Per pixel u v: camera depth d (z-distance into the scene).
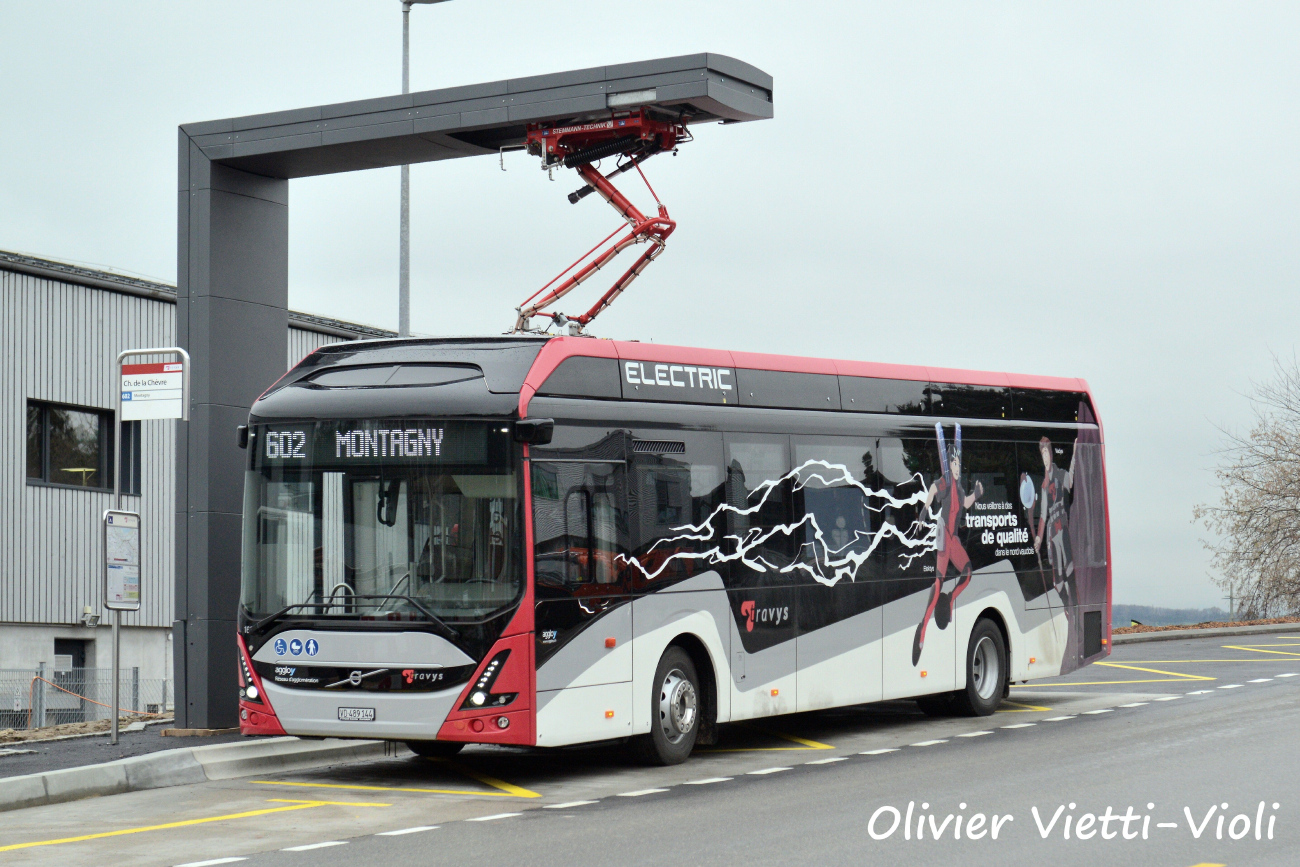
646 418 13.20
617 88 14.80
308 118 15.76
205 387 15.88
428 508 12.02
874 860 8.75
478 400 12.05
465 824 10.38
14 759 13.20
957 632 16.53
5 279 30.00
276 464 12.56
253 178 16.59
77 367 31.39
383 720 11.88
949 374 16.95
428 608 11.85
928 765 13.02
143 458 32.88
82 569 31.50
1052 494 18.11
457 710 11.70
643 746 13.17
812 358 15.30
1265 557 43.31
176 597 15.78
